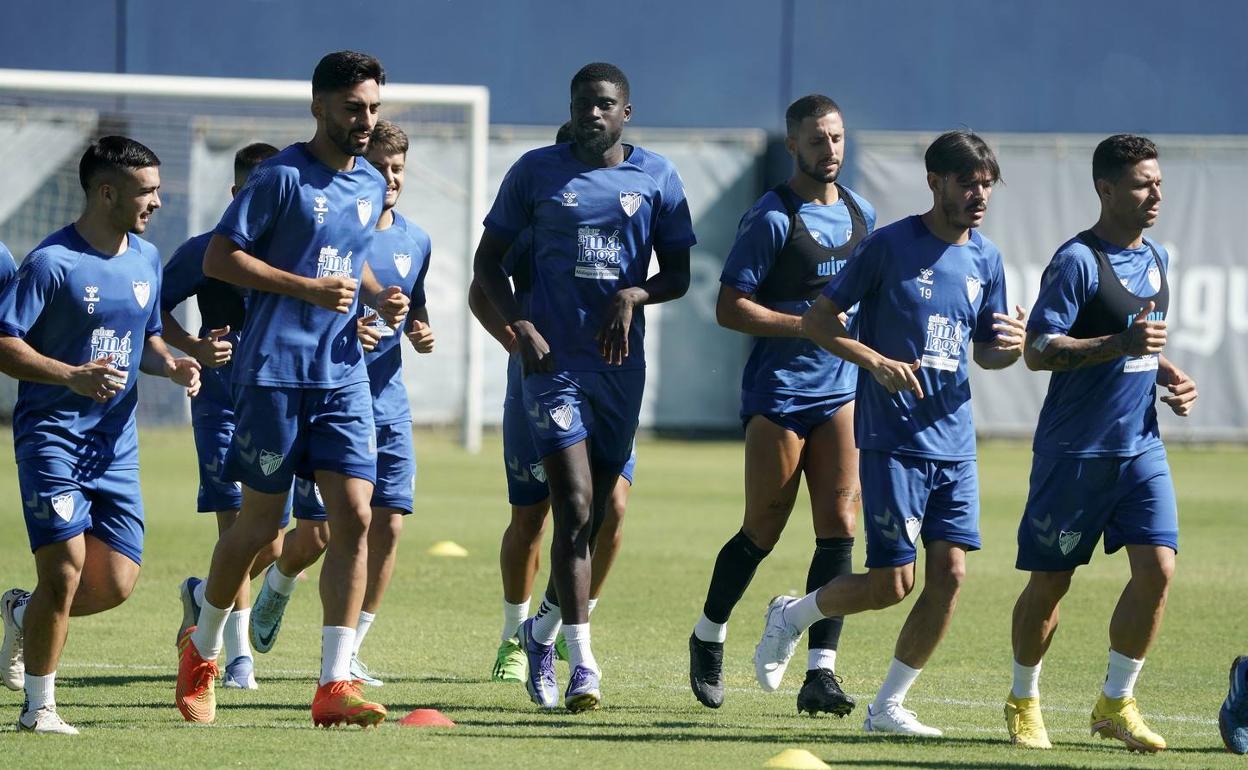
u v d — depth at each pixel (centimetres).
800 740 2075
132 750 1894
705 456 7700
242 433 2159
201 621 2161
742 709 2378
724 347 8688
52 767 1788
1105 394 2088
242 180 2658
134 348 2148
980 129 9000
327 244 2164
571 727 2153
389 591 3591
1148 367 2102
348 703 2077
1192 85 8994
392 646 2914
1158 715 2350
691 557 4238
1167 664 2819
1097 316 2117
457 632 3081
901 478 2148
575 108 2327
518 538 2609
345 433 2162
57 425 2073
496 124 8956
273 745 1938
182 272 2525
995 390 8412
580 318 2347
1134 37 8988
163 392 8381
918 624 2153
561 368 2344
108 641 2883
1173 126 9012
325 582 2127
